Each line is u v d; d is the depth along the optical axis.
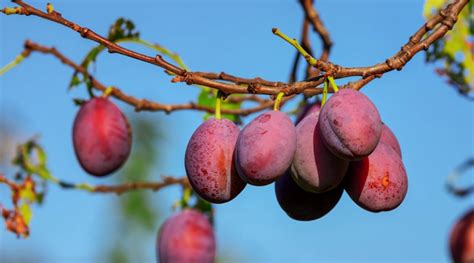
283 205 0.92
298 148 0.89
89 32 0.91
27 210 1.24
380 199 0.90
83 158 1.13
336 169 0.88
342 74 0.90
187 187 1.25
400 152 0.93
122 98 1.18
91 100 1.15
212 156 0.91
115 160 1.14
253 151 0.87
